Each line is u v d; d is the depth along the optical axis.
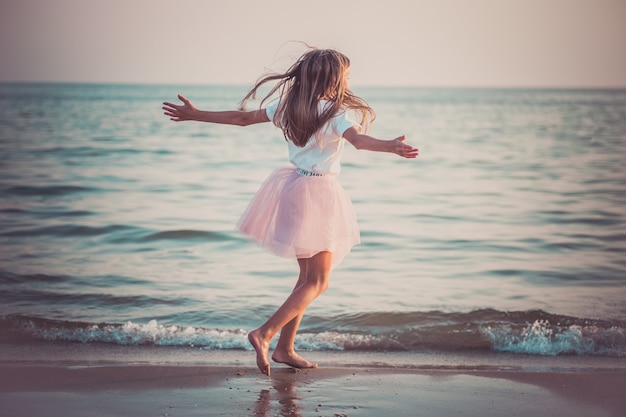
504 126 31.36
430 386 3.35
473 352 4.11
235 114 3.60
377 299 5.30
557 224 8.57
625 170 14.63
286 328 3.64
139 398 3.11
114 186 11.43
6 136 21.30
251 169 14.17
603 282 5.89
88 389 3.23
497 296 5.43
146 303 5.11
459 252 7.01
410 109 55.19
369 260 6.64
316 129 3.36
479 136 25.22
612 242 7.54
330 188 3.44
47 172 13.07
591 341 4.25
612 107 55.78
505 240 7.59
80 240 7.32
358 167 14.94
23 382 3.32
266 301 5.20
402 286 5.71
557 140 22.91
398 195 10.95
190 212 9.07
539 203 10.24
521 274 6.15
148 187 11.38
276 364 3.75
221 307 5.04
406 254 6.90
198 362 3.78
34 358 3.81
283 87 3.52
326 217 3.41
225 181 12.24
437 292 5.54
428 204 10.07
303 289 3.45
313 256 3.46
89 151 17.36
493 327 4.47
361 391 3.26
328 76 3.35
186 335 4.27
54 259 6.44
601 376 3.54
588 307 5.13
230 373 3.53
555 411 3.03
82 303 5.09
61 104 55.28
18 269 6.02
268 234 3.53
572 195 11.09
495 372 3.61
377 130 29.11
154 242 7.25
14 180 11.80
